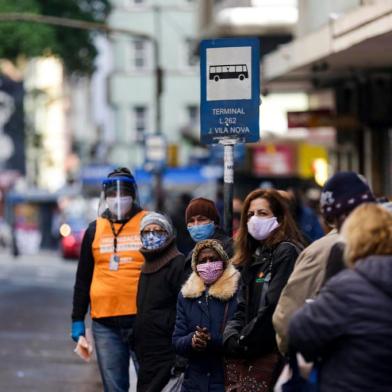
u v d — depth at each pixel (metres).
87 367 32.38
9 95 125.50
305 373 12.98
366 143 50.12
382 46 36.44
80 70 103.75
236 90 21.59
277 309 15.73
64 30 100.75
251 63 21.56
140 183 88.06
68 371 31.64
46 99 134.12
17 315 46.88
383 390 11.99
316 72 46.16
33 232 109.31
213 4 62.94
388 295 12.02
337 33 37.62
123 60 139.75
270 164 70.50
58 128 175.50
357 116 47.53
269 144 70.44
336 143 55.19
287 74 47.28
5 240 111.00
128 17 137.88
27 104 129.62
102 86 157.25
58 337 39.19
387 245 12.26
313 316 12.20
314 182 67.38
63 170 176.12
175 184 93.88
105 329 21.62
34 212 109.69
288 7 58.72
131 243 21.56
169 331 20.47
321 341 12.17
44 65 169.00
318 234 35.44
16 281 68.69
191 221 20.47
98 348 21.70
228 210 21.81
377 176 48.75
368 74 46.47
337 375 12.16
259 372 17.80
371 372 11.98
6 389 28.69
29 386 29.12
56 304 52.31
